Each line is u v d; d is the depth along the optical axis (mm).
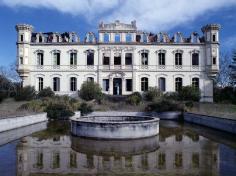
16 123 26906
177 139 20688
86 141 19484
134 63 56219
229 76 70250
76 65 56938
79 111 39844
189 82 56281
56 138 20859
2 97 48719
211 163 13281
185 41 57312
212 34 55312
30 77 57125
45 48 57219
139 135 20547
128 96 50781
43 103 40594
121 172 11758
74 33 58375
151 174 11469
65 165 12906
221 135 22938
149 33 58781
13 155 14984
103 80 56688
